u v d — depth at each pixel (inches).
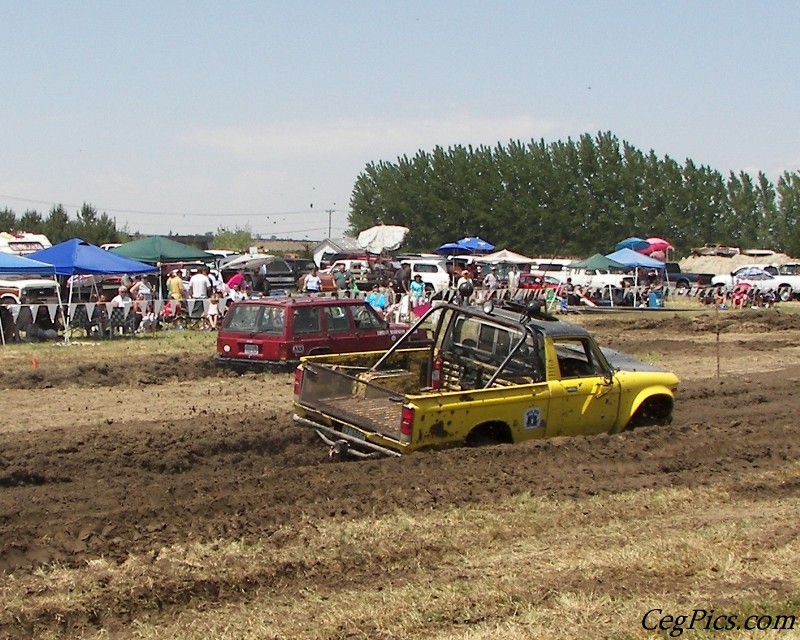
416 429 415.5
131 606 265.6
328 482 382.9
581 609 265.7
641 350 1029.8
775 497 403.5
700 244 3447.3
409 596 274.4
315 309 746.2
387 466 406.6
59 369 717.9
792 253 3454.7
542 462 426.6
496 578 290.4
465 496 371.2
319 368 454.3
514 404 446.9
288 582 287.0
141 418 557.0
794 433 526.0
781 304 1975.9
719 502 389.4
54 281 1087.0
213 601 273.0
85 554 299.4
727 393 692.1
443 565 303.6
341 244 2390.5
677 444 475.5
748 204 3472.0
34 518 338.0
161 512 338.3
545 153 3435.0
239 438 472.7
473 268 1828.2
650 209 3400.6
